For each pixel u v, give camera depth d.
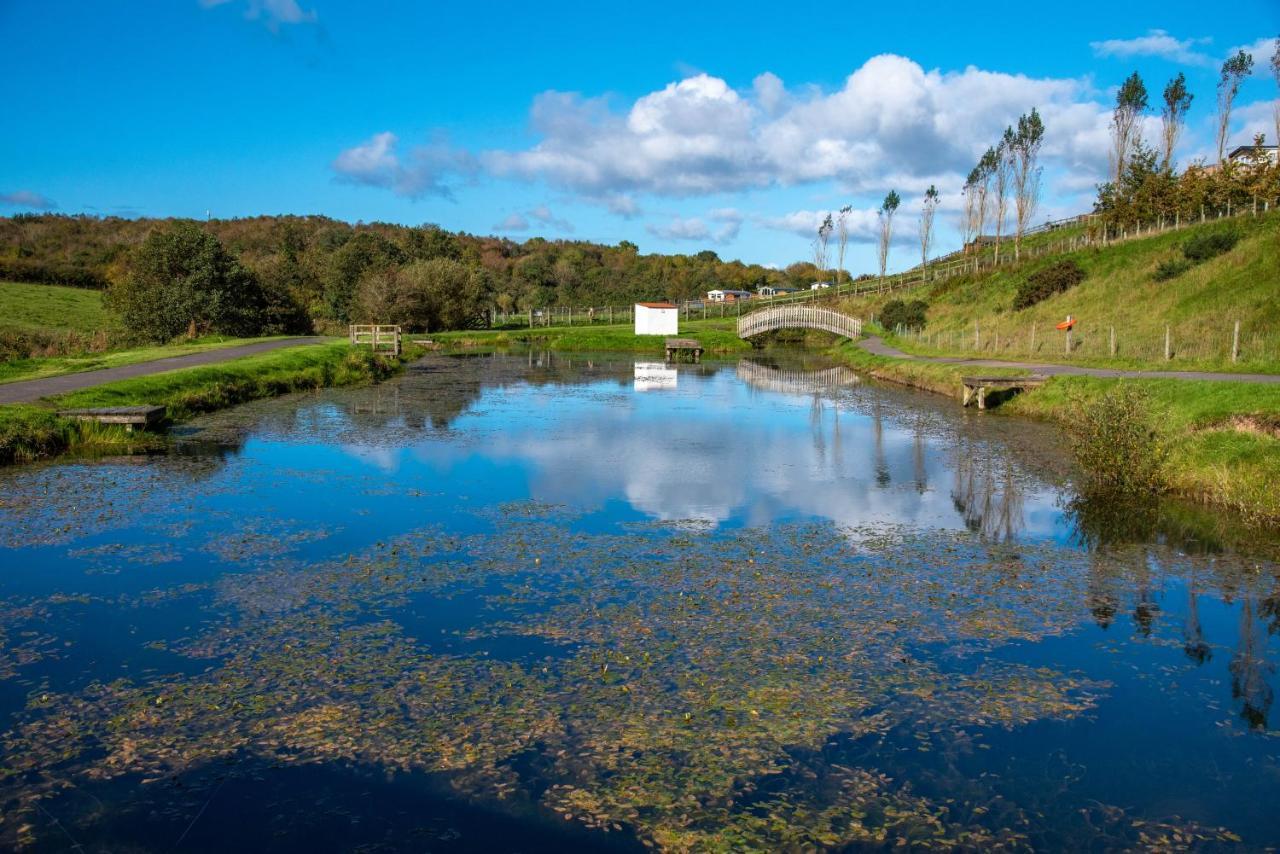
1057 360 28.88
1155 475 13.47
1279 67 42.66
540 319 68.19
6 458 14.95
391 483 13.65
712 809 4.92
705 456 16.34
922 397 26.78
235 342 38.47
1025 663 6.98
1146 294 36.62
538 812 4.89
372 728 5.77
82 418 16.86
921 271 84.44
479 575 9.03
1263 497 11.77
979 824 4.81
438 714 5.96
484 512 11.83
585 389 29.03
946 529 11.18
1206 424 14.94
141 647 7.10
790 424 20.69
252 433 18.52
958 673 6.75
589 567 9.34
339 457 15.85
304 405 23.50
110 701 6.14
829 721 5.93
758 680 6.53
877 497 13.02
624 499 12.71
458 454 16.31
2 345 32.03
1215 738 5.82
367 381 30.59
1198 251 37.53
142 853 4.52
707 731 5.76
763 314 54.50
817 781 5.21
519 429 19.53
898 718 6.00
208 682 6.44
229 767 5.32
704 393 28.00
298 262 72.19
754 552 9.98
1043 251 60.50
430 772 5.27
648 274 106.44
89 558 9.51
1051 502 12.74
